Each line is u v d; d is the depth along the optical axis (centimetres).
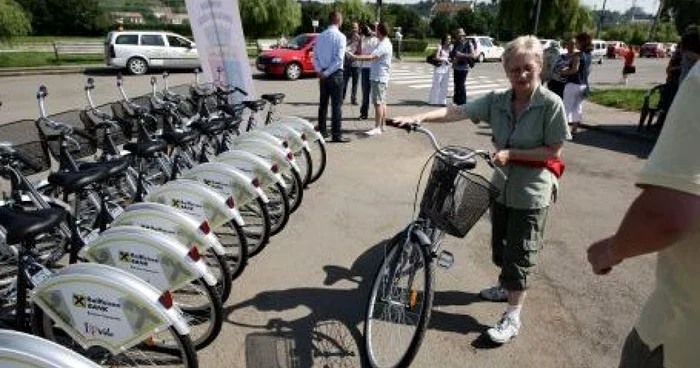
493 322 358
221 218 378
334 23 788
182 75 1752
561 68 984
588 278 426
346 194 604
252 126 625
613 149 885
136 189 404
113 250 302
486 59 3031
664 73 2736
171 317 257
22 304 271
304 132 595
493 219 336
